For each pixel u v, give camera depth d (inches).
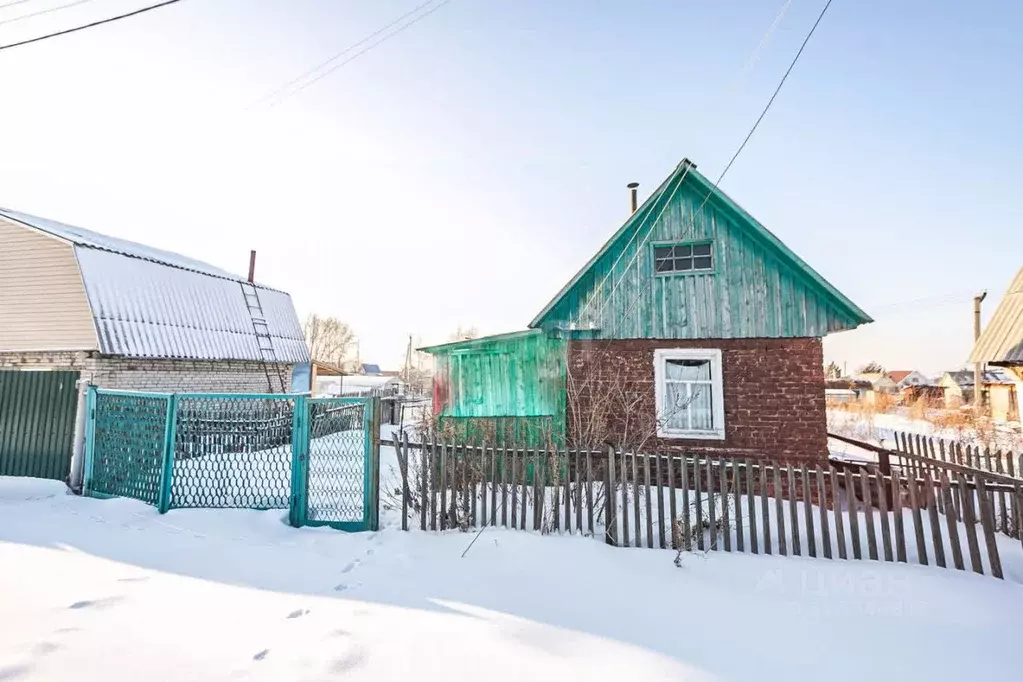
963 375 1501.0
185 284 652.7
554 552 201.0
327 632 136.6
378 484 242.8
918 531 194.5
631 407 368.8
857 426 860.0
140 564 183.5
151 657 121.4
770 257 360.2
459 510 239.9
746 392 353.1
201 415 275.3
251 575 176.6
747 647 136.9
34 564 179.8
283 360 759.1
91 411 311.6
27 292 516.7
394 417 816.9
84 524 232.4
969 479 284.0
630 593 169.0
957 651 136.9
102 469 300.5
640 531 220.1
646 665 125.5
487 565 190.5
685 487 212.7
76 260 506.0
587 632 141.9
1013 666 130.4
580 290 390.3
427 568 187.6
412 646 130.6
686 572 186.7
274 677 114.6
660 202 386.6
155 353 531.8
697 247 380.2
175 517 246.2
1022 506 212.7
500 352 406.0
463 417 396.2
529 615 151.2
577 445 234.8
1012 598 166.2
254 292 804.0
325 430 252.8
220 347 636.1
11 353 509.4
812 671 126.0
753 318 358.0
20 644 124.4
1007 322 530.9
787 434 343.0
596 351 381.4
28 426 364.2
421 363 2374.5
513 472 232.2
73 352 496.7
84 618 140.3
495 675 118.5
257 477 267.6
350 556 199.5
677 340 369.1
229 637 132.6
